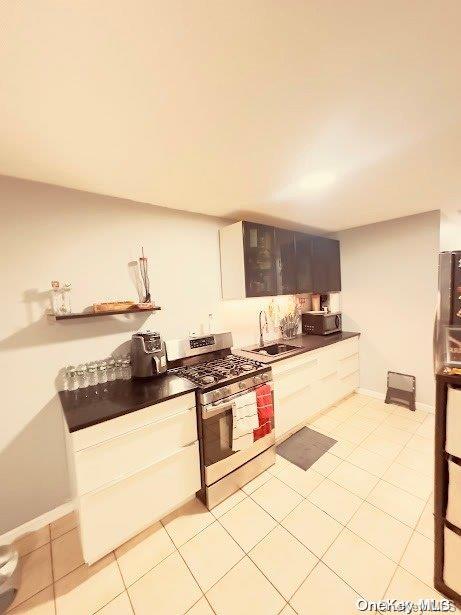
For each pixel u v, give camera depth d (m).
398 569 1.45
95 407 1.61
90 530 1.48
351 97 1.17
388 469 2.23
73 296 1.98
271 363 2.43
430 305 3.08
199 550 1.61
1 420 1.72
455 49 0.93
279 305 3.46
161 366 2.13
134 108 1.18
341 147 1.58
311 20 0.82
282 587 1.39
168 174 1.83
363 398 3.62
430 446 2.53
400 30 0.86
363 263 3.60
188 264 2.64
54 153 1.50
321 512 1.83
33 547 1.70
